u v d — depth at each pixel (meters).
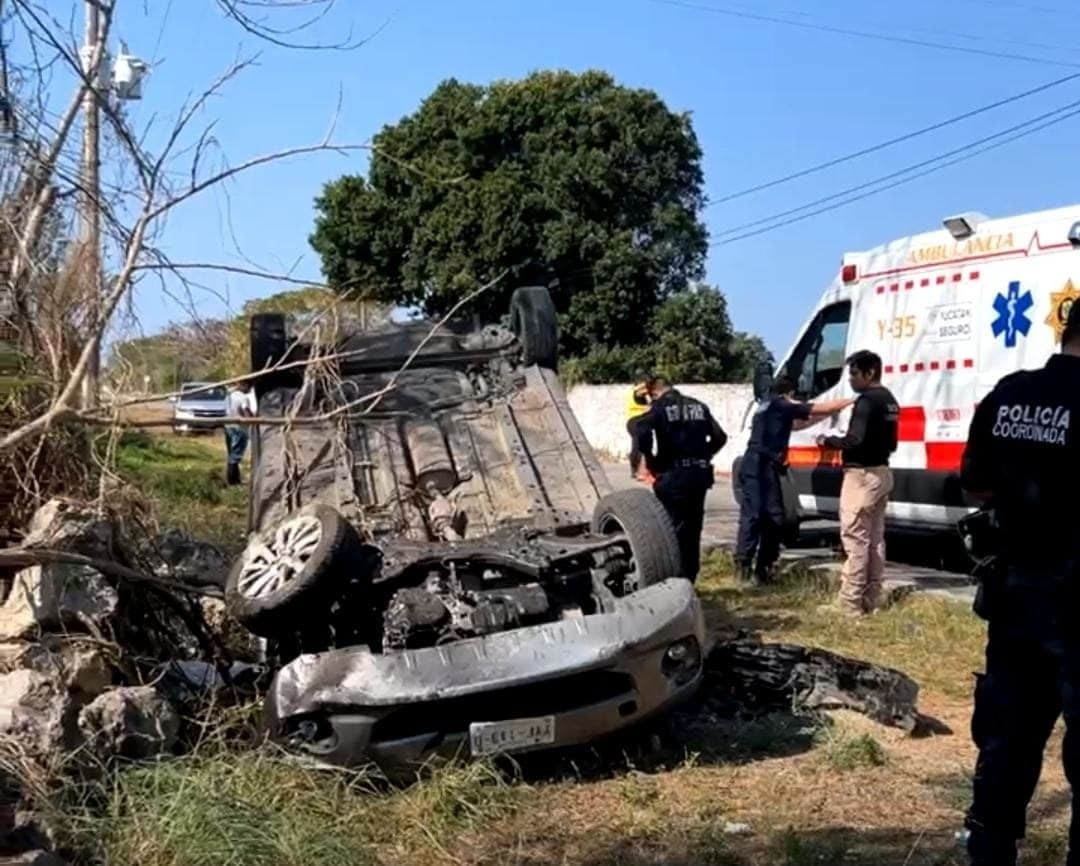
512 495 7.67
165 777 5.09
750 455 11.47
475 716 5.86
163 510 11.30
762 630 9.41
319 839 4.95
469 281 29.98
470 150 35.31
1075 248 10.45
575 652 5.86
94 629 5.85
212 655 6.82
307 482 7.59
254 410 7.88
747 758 6.46
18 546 6.16
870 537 9.91
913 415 11.82
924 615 9.84
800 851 5.06
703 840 5.30
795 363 13.26
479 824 5.50
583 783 6.12
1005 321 10.96
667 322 36.66
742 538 11.52
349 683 5.68
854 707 6.97
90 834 4.77
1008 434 4.64
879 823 5.51
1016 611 4.54
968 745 6.69
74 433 6.75
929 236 11.81
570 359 37.00
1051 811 5.66
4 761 4.86
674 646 6.15
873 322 12.34
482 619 6.13
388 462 7.81
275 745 5.62
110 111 5.67
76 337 6.23
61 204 6.07
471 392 8.41
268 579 6.11
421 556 6.42
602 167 35.53
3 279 6.18
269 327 7.91
